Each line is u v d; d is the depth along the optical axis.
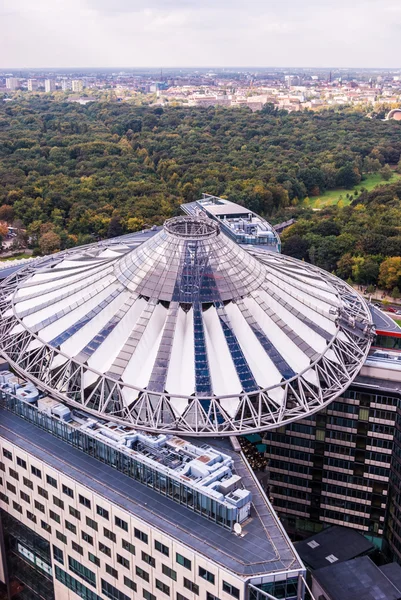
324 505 142.00
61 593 113.12
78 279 150.88
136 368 124.19
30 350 133.12
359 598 106.81
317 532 144.12
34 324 139.25
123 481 101.88
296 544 130.25
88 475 103.06
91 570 104.56
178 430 112.31
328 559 125.31
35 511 111.81
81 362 124.88
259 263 153.12
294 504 144.62
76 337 131.25
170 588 91.88
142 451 105.31
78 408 118.94
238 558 85.44
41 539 113.31
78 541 104.94
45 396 120.88
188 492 94.31
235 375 123.06
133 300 137.12
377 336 146.25
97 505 98.50
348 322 142.75
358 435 134.00
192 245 142.50
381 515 137.38
